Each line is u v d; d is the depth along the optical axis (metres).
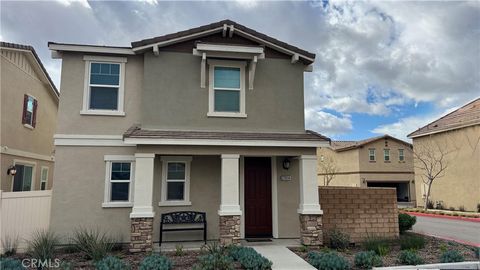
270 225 12.20
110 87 11.64
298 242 11.22
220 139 10.52
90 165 11.18
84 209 10.94
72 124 11.24
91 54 11.57
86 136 11.24
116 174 11.34
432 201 28.56
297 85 12.49
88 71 11.55
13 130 13.82
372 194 11.85
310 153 11.30
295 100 12.39
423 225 18.08
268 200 12.33
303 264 8.33
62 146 11.09
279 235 12.00
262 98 12.18
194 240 11.46
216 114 11.77
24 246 10.16
